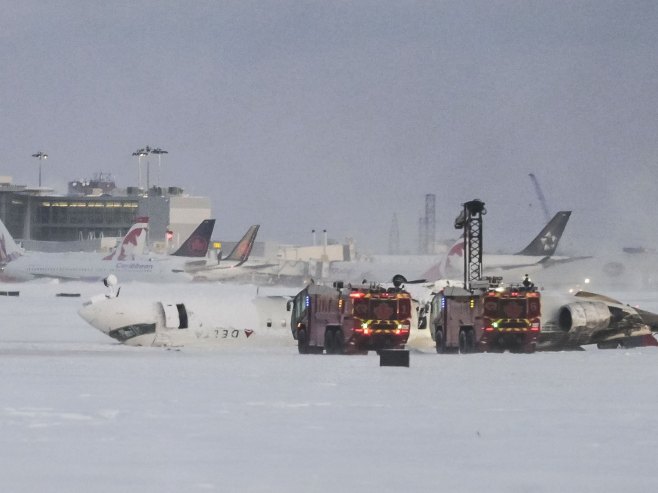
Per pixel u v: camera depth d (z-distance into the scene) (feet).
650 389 307.99
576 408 257.34
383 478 163.32
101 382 318.65
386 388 306.55
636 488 156.87
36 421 225.76
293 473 167.02
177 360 425.69
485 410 251.60
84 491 151.94
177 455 183.21
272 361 424.87
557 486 158.10
